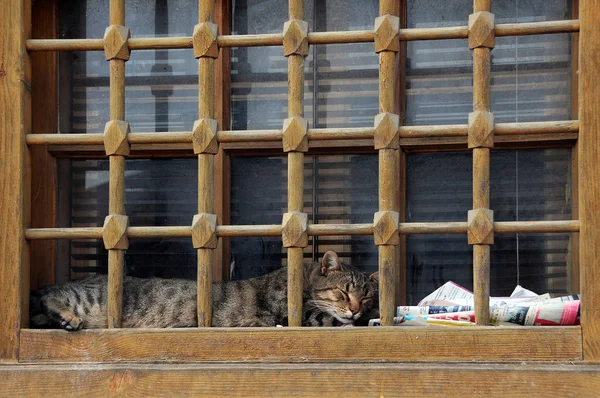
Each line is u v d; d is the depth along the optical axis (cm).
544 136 473
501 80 494
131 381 413
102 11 521
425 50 500
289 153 422
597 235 396
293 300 419
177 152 509
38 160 504
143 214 516
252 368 409
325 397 402
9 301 429
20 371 418
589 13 402
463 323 421
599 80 400
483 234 403
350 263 535
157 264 518
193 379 411
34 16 517
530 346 398
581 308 397
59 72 519
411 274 495
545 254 485
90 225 516
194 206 514
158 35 519
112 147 430
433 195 496
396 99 484
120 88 437
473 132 408
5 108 432
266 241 514
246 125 511
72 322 425
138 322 495
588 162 399
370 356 407
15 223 429
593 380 387
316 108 507
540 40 491
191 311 496
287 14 512
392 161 414
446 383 396
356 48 505
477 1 415
